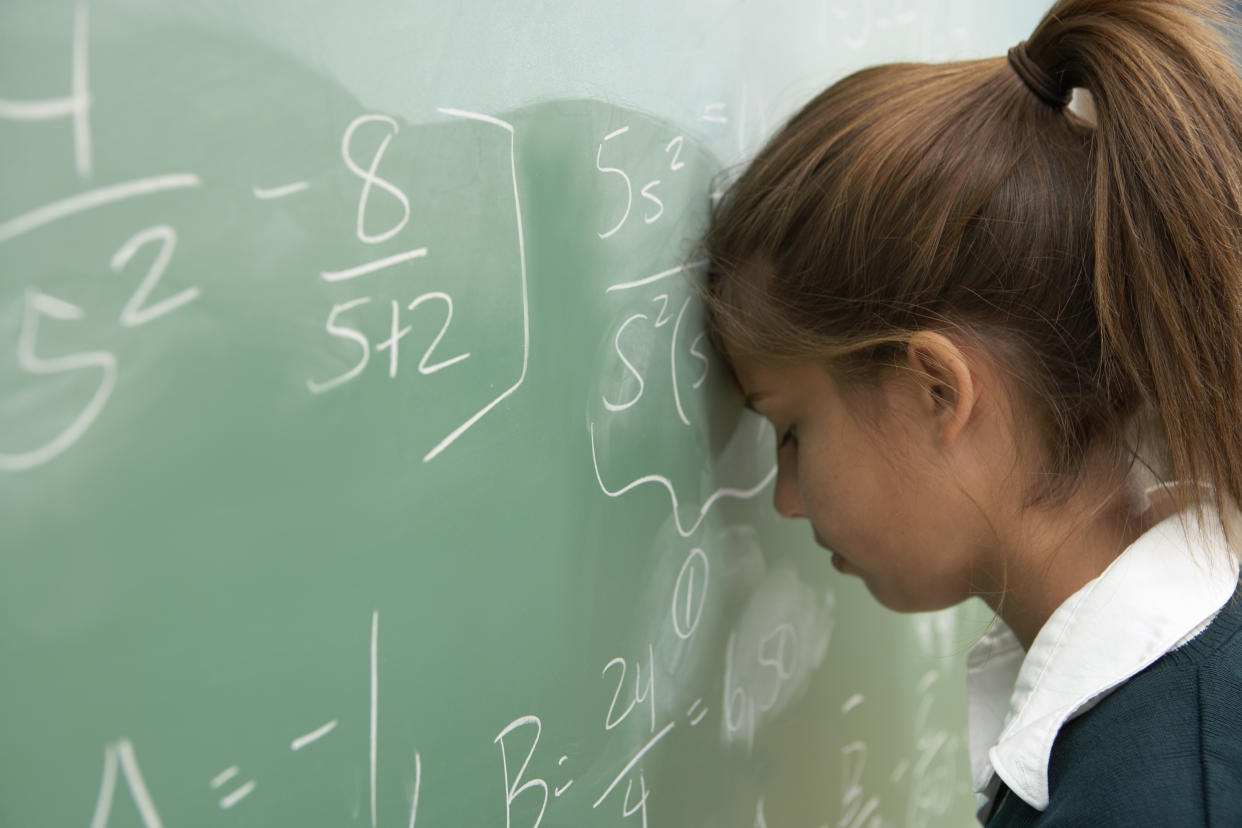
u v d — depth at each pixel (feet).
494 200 1.45
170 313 1.07
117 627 1.06
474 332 1.45
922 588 2.00
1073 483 1.77
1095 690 1.64
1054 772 1.65
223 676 1.17
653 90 1.75
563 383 1.64
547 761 1.73
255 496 1.18
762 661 2.38
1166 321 1.56
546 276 1.57
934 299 1.70
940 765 3.34
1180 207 1.53
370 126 1.26
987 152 1.67
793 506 2.15
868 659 2.84
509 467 1.55
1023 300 1.68
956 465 1.81
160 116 1.04
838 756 2.76
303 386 1.22
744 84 2.00
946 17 2.72
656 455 1.91
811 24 2.17
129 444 1.05
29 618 0.99
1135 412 1.75
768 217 1.85
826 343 1.82
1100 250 1.59
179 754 1.14
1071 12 1.69
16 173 0.94
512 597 1.60
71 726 1.03
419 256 1.35
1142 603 1.66
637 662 1.94
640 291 1.79
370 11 1.24
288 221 1.17
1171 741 1.50
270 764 1.24
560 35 1.53
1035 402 1.73
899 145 1.70
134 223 1.03
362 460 1.31
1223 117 1.54
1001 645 2.39
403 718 1.43
